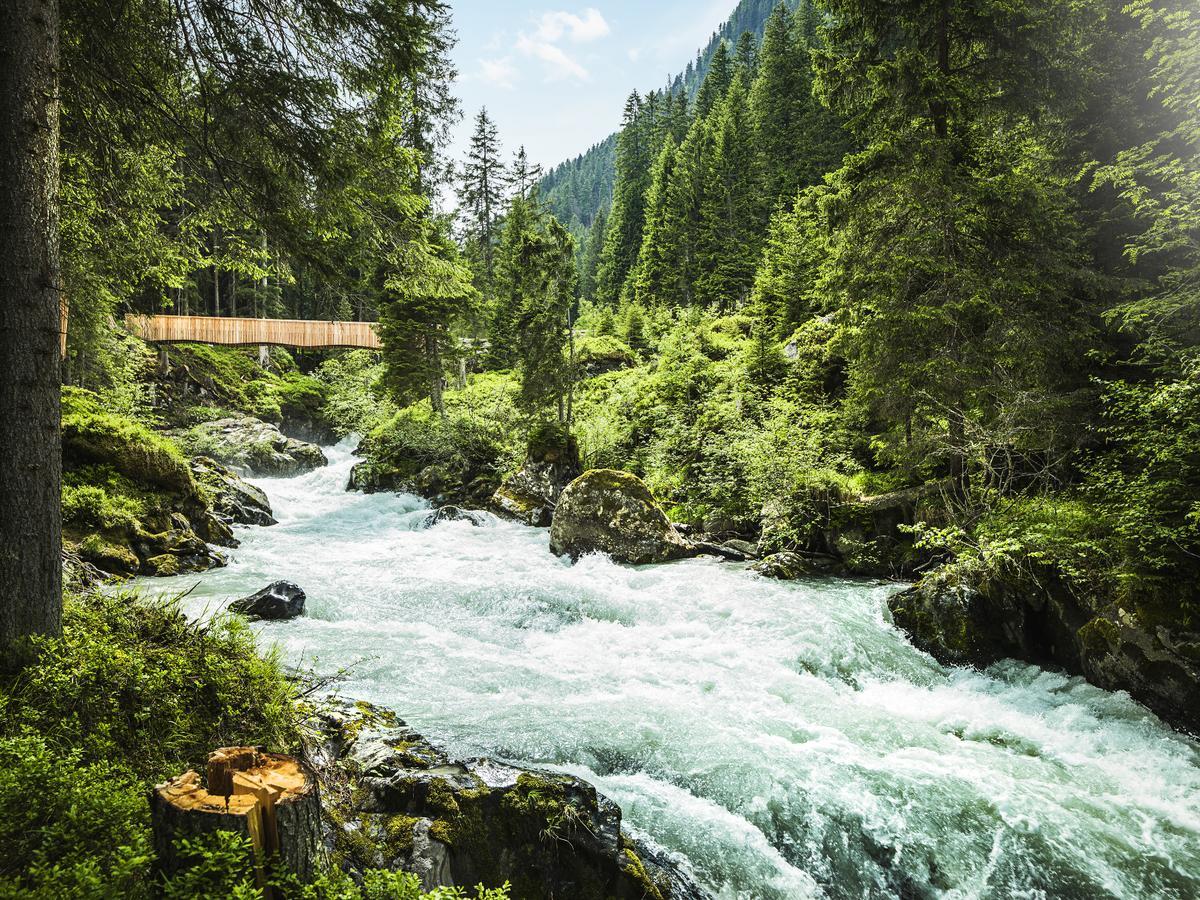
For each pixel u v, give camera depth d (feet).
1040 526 32.22
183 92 23.26
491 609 37.70
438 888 10.21
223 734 15.24
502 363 141.49
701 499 62.23
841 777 21.08
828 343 61.77
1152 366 34.88
